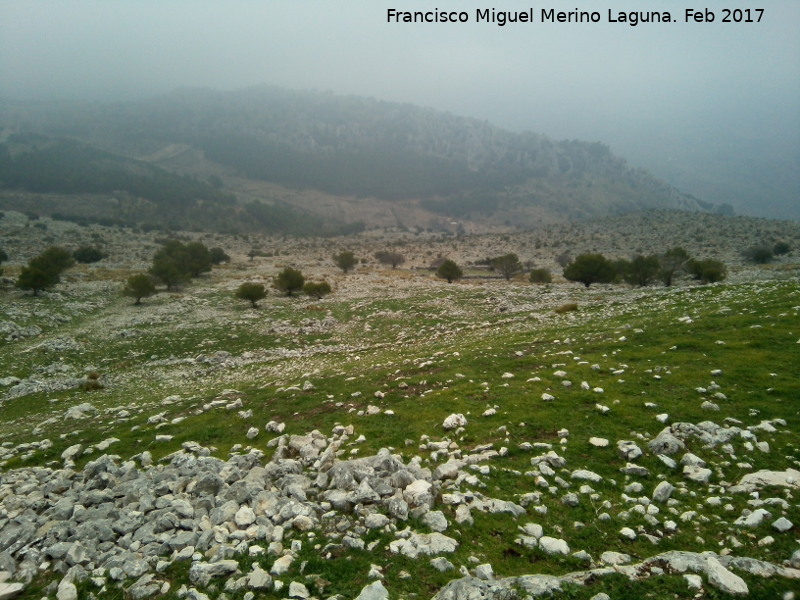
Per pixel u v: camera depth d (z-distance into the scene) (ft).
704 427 39.83
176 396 74.54
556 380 57.36
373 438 45.88
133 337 141.08
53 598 24.90
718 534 27.68
